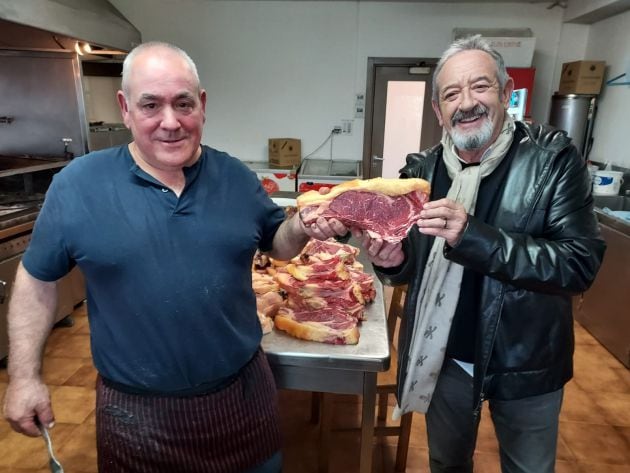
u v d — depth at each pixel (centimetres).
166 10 492
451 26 473
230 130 527
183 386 115
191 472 120
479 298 127
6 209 300
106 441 118
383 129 512
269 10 486
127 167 111
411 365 142
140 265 107
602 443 219
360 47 488
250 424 126
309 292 151
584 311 328
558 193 119
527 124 133
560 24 462
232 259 116
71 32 291
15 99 370
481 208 131
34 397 117
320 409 201
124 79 104
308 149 526
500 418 137
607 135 399
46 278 113
